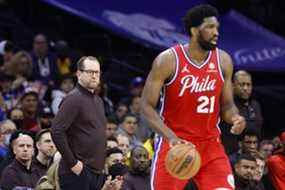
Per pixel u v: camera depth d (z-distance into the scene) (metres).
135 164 12.10
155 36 17.16
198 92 9.21
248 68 17.53
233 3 18.72
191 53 9.21
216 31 9.12
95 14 17.20
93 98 10.48
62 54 16.81
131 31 17.12
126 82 18.20
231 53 17.78
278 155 12.87
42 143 11.68
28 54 16.41
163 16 17.78
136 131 14.69
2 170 11.98
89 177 10.34
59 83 16.20
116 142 13.13
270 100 18.83
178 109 9.23
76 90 10.39
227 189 9.09
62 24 18.98
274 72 18.38
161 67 9.16
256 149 13.04
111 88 17.81
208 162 9.22
